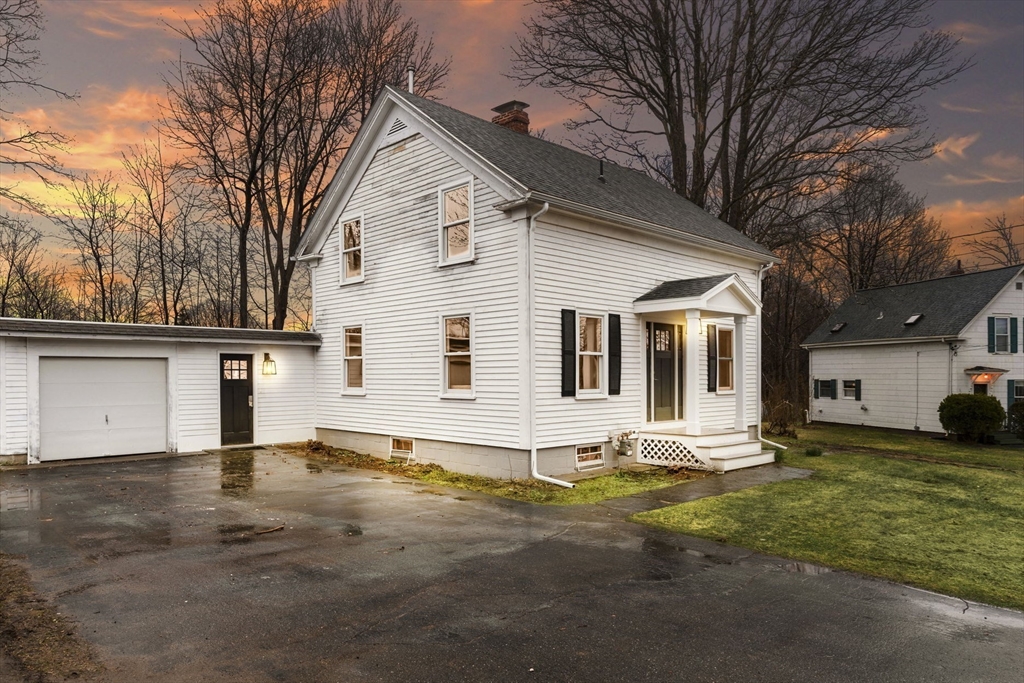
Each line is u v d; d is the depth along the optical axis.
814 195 26.28
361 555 6.83
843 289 40.62
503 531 8.01
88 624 4.86
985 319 22.28
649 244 14.09
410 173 14.14
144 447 14.46
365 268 15.47
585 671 4.22
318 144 26.45
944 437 21.08
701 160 26.16
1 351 12.53
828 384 27.19
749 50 24.86
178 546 7.06
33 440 12.85
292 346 16.72
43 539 7.28
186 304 28.58
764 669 4.31
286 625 4.91
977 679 4.22
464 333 12.82
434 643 4.62
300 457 14.62
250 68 24.41
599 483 11.34
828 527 8.40
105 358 13.94
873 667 4.38
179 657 4.32
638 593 5.81
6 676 4.01
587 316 12.62
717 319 15.90
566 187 12.55
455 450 12.87
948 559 7.09
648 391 14.02
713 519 8.76
